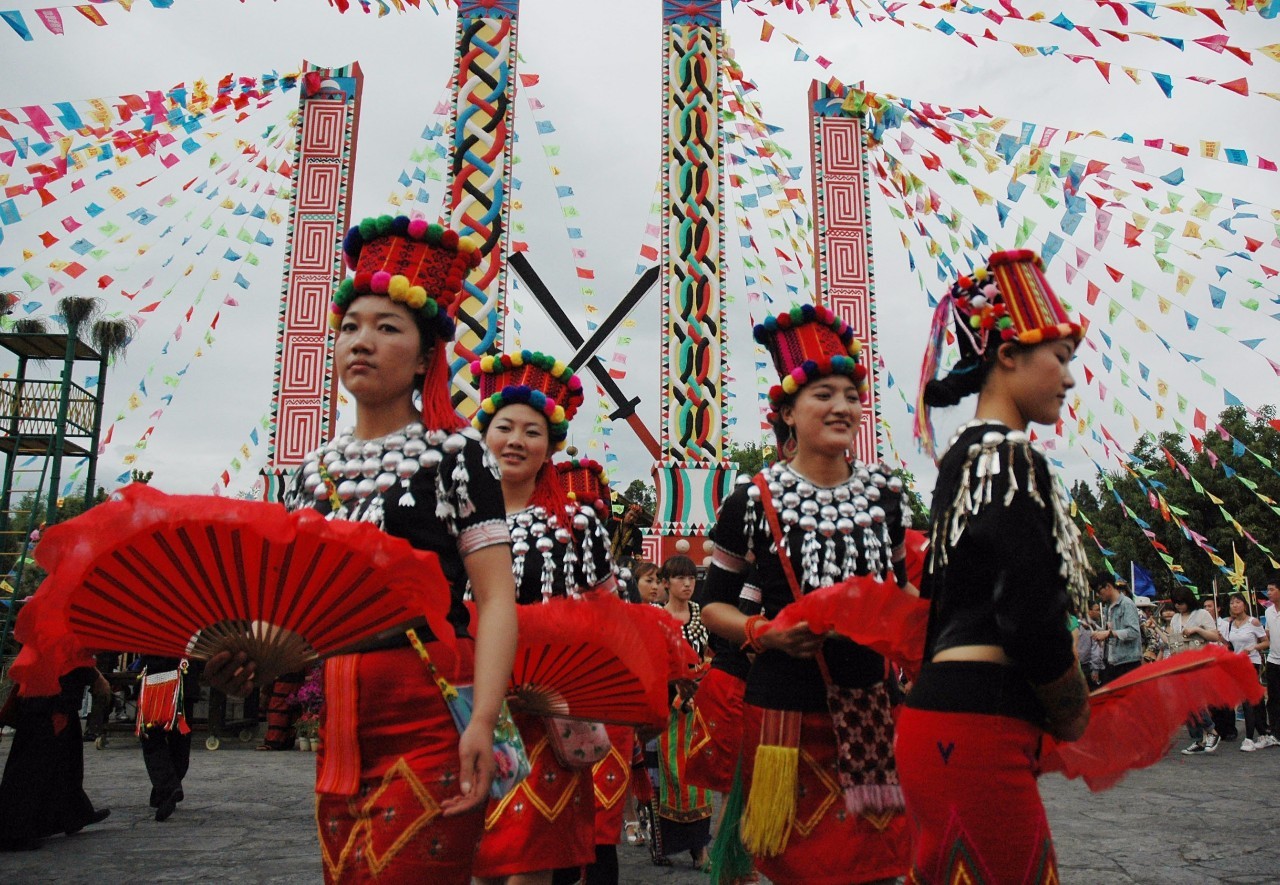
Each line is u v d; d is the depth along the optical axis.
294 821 6.50
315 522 1.68
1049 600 1.87
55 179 7.87
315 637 1.90
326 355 12.16
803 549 3.22
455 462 2.08
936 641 2.08
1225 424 24.78
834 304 12.75
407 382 2.17
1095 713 2.31
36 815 5.58
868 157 13.19
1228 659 2.36
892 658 2.46
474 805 1.83
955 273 8.91
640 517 6.61
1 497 12.50
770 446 13.33
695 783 3.75
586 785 3.46
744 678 3.73
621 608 2.96
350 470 2.09
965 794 1.90
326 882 1.97
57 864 5.15
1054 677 1.91
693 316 11.46
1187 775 8.33
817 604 2.55
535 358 4.30
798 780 2.94
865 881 2.84
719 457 11.25
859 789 2.87
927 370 2.40
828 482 3.38
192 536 1.69
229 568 1.75
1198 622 11.16
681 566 5.66
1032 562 1.88
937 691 1.98
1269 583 10.77
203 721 12.90
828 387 3.33
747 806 2.99
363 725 1.93
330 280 12.33
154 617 1.84
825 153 13.20
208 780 8.59
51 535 1.71
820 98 13.36
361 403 2.19
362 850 1.88
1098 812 6.45
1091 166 6.97
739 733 3.67
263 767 9.62
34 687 1.83
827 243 12.91
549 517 3.89
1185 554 24.61
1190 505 24.72
